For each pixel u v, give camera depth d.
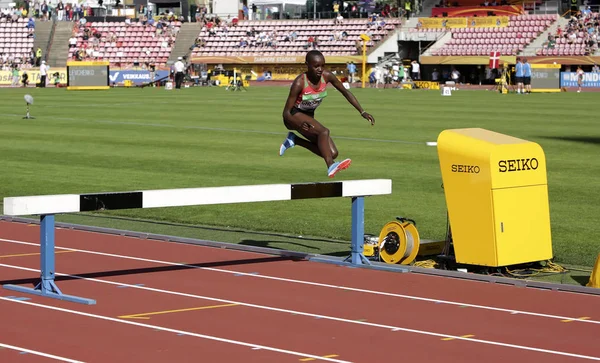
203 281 12.09
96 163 25.11
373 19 84.56
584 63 72.81
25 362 8.52
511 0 80.50
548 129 35.22
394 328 9.82
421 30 80.94
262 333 9.59
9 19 89.12
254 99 56.53
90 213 18.03
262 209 18.38
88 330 9.65
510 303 10.94
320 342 9.27
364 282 12.06
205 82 83.06
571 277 12.48
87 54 87.75
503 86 66.19
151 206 11.65
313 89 12.38
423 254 13.30
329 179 22.02
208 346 9.09
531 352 8.96
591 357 8.82
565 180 21.95
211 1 100.44
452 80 77.81
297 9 102.19
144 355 8.77
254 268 12.93
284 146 12.86
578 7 79.00
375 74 77.06
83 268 12.85
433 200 19.27
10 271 12.63
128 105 49.81
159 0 97.00
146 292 11.43
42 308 10.56
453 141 12.41
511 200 12.23
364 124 37.66
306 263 13.35
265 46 85.81
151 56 88.00
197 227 16.56
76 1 102.00
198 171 23.52
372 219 17.23
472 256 12.39
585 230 16.05
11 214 10.66
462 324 9.99
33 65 85.69
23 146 29.12
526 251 12.42
